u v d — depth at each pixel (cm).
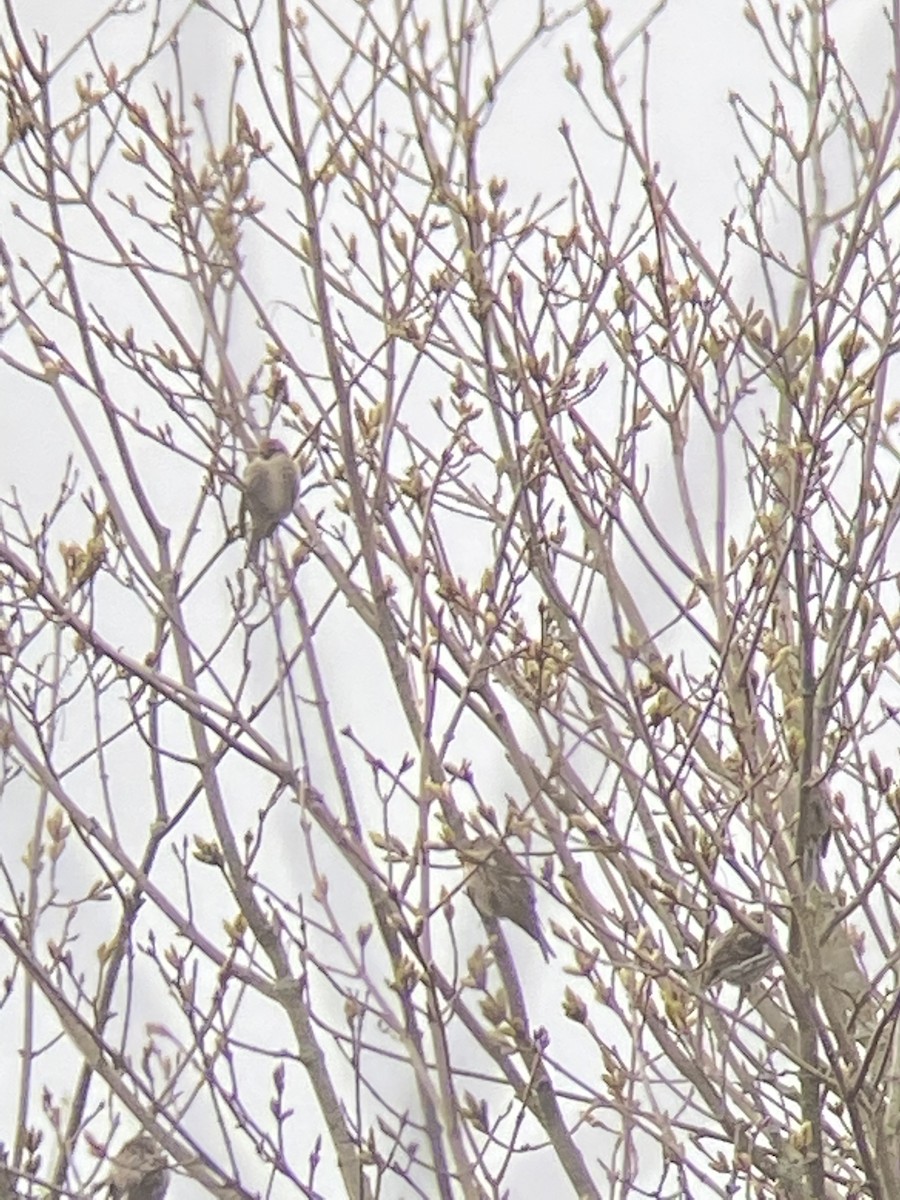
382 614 1196
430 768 1150
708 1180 1162
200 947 1178
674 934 1203
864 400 1184
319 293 1230
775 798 1146
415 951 1072
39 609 1168
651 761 1146
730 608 1237
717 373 1244
